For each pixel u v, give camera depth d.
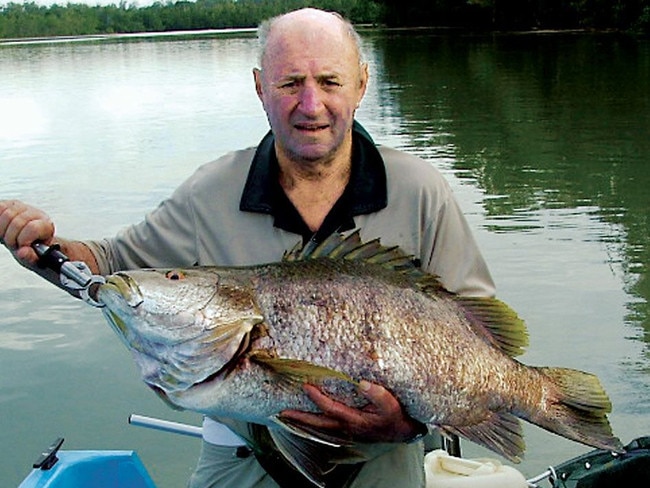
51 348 3.13
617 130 7.70
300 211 1.37
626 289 3.53
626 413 2.56
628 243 4.15
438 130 8.08
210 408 1.17
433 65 15.23
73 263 1.22
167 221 1.43
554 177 5.79
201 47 25.12
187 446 2.54
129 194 5.33
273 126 1.33
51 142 7.63
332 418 1.16
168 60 19.12
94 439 2.59
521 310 3.35
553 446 2.46
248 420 1.19
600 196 5.18
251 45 25.23
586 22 22.88
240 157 1.41
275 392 1.15
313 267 1.21
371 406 1.18
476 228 4.49
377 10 31.97
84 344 3.18
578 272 3.74
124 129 8.34
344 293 1.19
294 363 1.12
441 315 1.23
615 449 1.26
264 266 1.21
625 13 21.12
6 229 1.25
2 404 2.77
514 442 1.25
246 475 1.44
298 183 1.37
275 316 1.17
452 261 1.38
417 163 1.40
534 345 3.04
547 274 3.72
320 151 1.31
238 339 1.15
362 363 1.17
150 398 2.82
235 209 1.38
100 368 3.00
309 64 1.29
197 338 1.15
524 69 13.78
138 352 1.17
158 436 2.59
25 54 23.80
